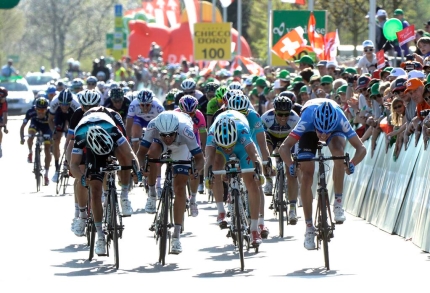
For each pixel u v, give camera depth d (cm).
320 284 2100
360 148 2445
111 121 2483
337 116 2384
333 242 2764
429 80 2692
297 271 2294
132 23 13325
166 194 2461
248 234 2531
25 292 2064
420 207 2656
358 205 3391
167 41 13238
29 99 10525
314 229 2431
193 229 3070
